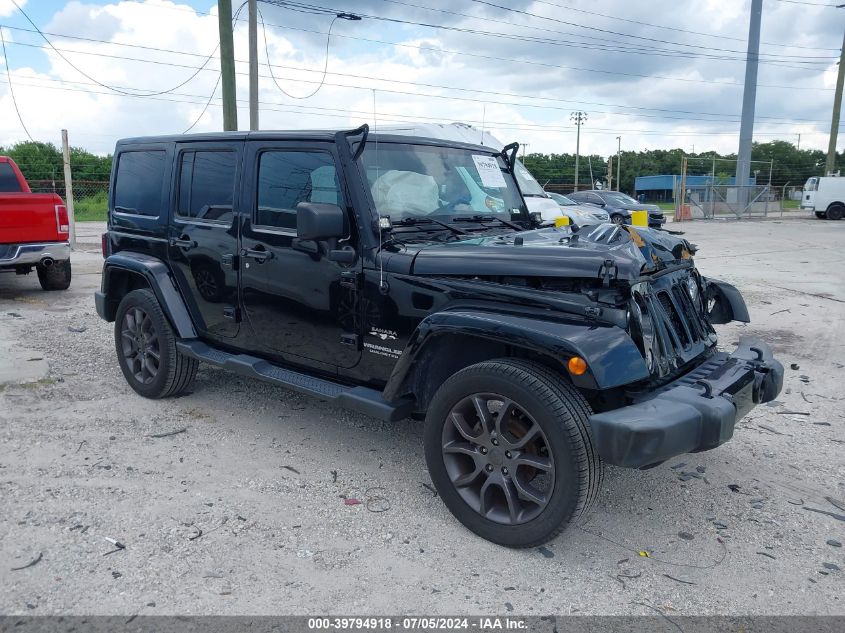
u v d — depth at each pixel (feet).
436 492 13.03
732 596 9.97
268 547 11.00
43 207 30.86
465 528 11.68
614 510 12.44
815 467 14.35
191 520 11.78
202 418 16.63
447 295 11.83
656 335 11.19
